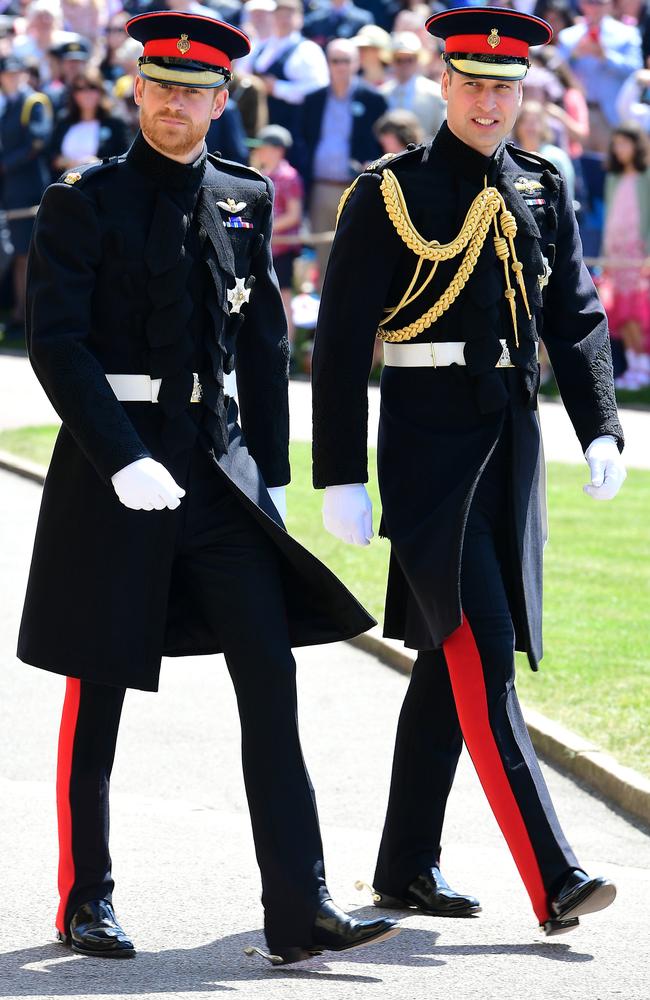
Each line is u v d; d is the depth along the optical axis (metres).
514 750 16.22
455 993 15.08
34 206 63.00
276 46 58.09
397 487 16.75
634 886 18.22
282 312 16.73
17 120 62.59
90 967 15.66
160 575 15.75
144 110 15.73
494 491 16.70
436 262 16.62
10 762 22.20
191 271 15.78
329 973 15.55
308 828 15.45
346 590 15.73
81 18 67.88
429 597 16.23
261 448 16.67
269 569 15.94
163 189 15.78
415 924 17.00
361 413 16.80
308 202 56.78
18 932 16.55
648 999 14.98
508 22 16.36
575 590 31.22
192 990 15.06
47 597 15.92
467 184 16.72
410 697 17.28
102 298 15.66
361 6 62.94
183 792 21.14
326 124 56.12
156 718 24.34
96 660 15.67
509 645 16.31
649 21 57.97
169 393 15.67
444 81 16.86
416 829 17.33
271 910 15.38
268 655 15.59
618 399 52.50
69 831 16.22
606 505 39.22
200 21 15.47
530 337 16.89
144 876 18.08
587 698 24.47
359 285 16.70
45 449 44.94
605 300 53.03
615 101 56.84
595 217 54.84
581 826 20.27
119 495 14.98
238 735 23.59
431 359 16.80
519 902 17.64
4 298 67.75
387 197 16.61
